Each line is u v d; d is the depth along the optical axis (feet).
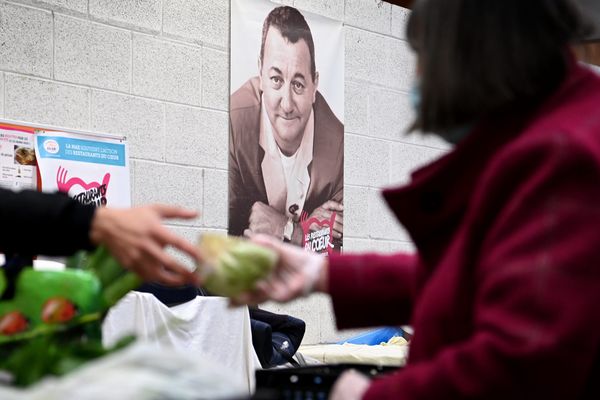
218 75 15.28
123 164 13.06
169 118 14.53
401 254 4.83
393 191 3.74
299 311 16.51
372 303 4.71
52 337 3.78
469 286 3.44
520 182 3.24
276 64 16.19
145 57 14.25
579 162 3.08
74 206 3.95
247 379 10.82
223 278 4.26
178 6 14.71
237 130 15.48
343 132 17.39
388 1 18.34
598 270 3.01
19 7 12.76
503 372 3.02
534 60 3.46
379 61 18.15
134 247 3.89
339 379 3.70
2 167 11.72
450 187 3.64
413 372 3.34
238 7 15.55
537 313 3.01
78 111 13.39
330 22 17.17
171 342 10.02
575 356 2.98
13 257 4.01
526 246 3.09
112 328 9.34
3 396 2.78
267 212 15.94
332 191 17.15
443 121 3.63
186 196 14.73
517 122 3.51
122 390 2.62
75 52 13.38
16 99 12.69
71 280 3.85
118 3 13.91
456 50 3.51
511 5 3.50
